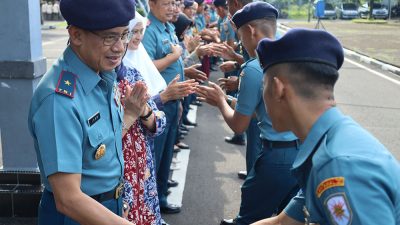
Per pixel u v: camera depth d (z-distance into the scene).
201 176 5.12
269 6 2.97
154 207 2.73
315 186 1.37
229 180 5.02
